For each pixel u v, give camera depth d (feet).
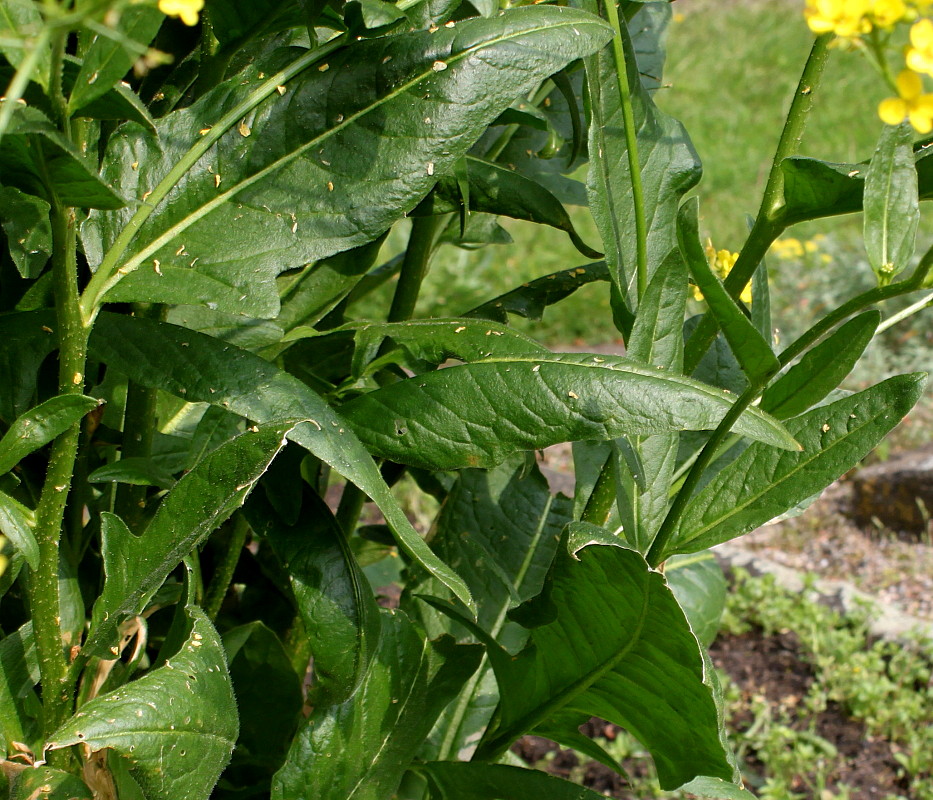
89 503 2.38
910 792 3.95
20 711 2.14
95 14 1.78
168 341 2.09
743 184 11.33
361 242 2.10
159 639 2.60
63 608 2.19
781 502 2.25
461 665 2.41
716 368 2.67
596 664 2.24
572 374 2.10
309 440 2.04
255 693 2.53
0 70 1.87
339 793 2.30
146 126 1.90
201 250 2.07
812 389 2.18
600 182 2.32
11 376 2.15
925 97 1.82
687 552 2.28
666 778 2.29
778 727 4.05
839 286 8.09
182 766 2.00
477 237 2.66
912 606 5.13
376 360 2.31
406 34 2.11
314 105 2.11
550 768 4.04
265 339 2.32
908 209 2.05
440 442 2.14
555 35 2.11
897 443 6.64
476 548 2.57
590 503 2.42
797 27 18.35
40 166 1.88
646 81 2.80
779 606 4.88
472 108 2.10
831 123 13.50
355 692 2.23
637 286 2.38
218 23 2.12
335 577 2.22
